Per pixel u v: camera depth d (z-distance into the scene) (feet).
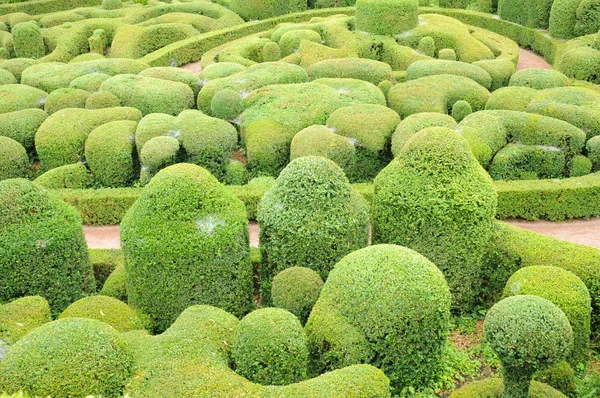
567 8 86.74
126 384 23.63
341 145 50.44
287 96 61.00
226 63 74.79
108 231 49.55
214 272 31.71
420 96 60.70
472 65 70.28
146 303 32.27
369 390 23.18
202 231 31.01
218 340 26.37
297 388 23.35
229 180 53.21
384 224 34.83
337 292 27.84
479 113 54.49
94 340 23.72
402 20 86.69
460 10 109.19
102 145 53.42
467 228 32.83
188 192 31.40
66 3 127.24
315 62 79.30
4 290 32.89
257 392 23.15
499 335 23.66
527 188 47.14
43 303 31.09
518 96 59.41
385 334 26.50
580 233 45.62
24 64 81.00
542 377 27.35
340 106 59.26
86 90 66.80
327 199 32.53
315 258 32.86
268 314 25.79
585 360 30.01
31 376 22.40
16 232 32.53
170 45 96.02
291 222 32.37
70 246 34.04
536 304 24.17
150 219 31.17
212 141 52.85
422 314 26.48
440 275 28.02
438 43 86.74
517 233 35.35
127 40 94.68
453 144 33.45
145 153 50.39
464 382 29.22
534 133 51.03
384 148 53.83
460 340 32.86
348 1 116.88
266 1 109.81
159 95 62.75
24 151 56.59
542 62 90.12
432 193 32.76
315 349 27.45
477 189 33.01
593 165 51.11
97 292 38.99
